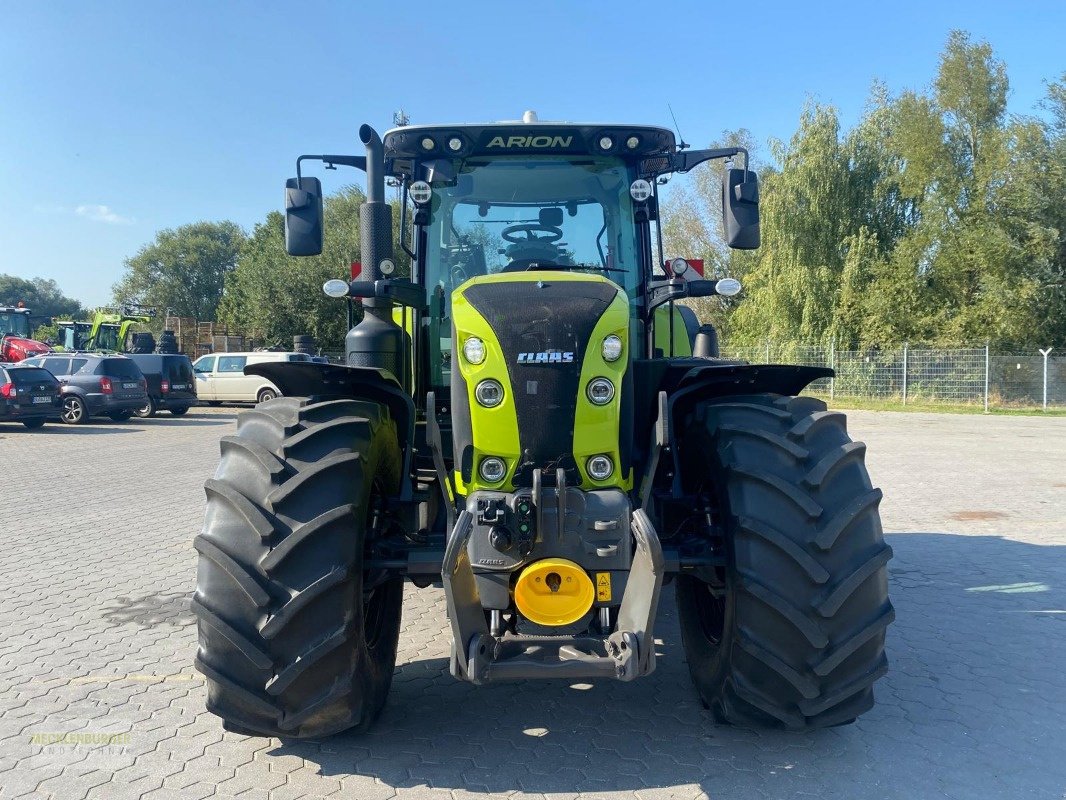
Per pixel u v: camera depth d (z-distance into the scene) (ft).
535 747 11.16
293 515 9.91
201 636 9.88
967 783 10.23
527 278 11.06
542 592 9.74
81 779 10.36
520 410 10.17
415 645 15.53
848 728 11.78
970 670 14.10
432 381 14.39
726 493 10.63
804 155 104.37
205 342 123.13
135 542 24.52
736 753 10.97
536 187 14.38
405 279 13.70
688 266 13.66
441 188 14.38
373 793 9.94
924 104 100.68
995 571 20.75
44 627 16.70
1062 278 90.94
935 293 97.86
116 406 66.85
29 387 60.49
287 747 11.19
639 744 11.23
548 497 9.80
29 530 26.17
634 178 14.47
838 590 9.87
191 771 10.53
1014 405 81.10
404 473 11.91
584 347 10.27
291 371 11.45
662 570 9.22
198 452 47.26
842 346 98.89
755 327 109.09
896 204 104.63
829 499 10.27
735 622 10.30
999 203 94.89
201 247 254.06
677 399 11.99
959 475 37.83
